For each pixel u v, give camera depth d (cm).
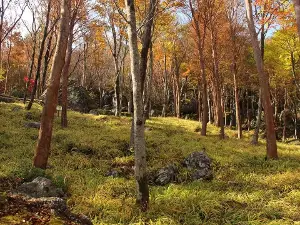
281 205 888
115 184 1055
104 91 4872
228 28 2389
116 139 1711
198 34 2170
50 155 1369
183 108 4822
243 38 2553
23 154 1299
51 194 868
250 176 1202
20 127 1786
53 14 2359
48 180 908
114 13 2339
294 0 959
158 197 911
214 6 2227
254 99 5075
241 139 2311
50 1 2242
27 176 992
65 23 1095
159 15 1944
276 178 1147
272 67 2738
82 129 1928
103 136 1744
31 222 426
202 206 865
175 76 3969
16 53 4188
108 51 4669
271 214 832
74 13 1877
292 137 3894
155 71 4566
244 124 4294
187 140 1914
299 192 980
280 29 2127
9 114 2086
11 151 1320
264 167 1357
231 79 3362
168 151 1544
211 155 1470
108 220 754
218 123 2883
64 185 963
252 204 899
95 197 885
